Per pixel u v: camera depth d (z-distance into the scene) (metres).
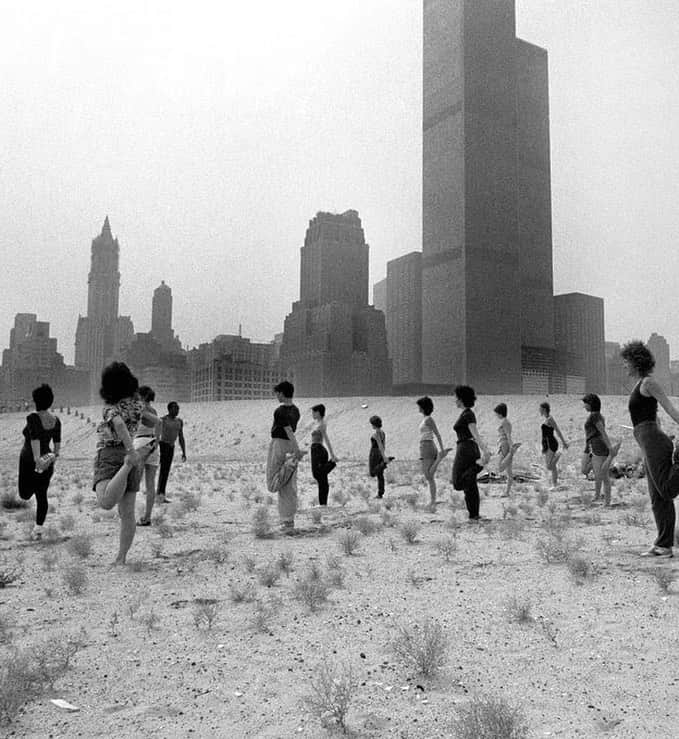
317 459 12.20
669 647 3.88
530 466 24.67
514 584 5.61
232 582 5.83
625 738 2.73
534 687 3.31
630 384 7.02
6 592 5.54
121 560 6.66
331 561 6.51
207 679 3.50
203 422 62.12
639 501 11.63
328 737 2.79
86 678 3.53
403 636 4.15
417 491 15.94
